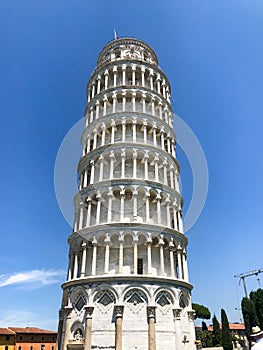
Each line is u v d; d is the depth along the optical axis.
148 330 32.56
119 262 36.12
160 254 37.88
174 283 36.56
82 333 33.53
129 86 51.09
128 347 31.59
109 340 32.03
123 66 54.00
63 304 38.47
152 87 54.22
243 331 118.31
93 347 32.03
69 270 40.12
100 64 59.59
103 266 37.72
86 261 39.47
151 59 61.50
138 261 37.97
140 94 50.97
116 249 38.12
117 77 54.31
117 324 32.25
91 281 35.28
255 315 82.12
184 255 41.84
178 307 35.28
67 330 34.50
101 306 33.94
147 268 37.22
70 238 41.97
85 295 35.03
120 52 59.66
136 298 34.06
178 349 33.12
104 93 51.81
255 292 85.25
